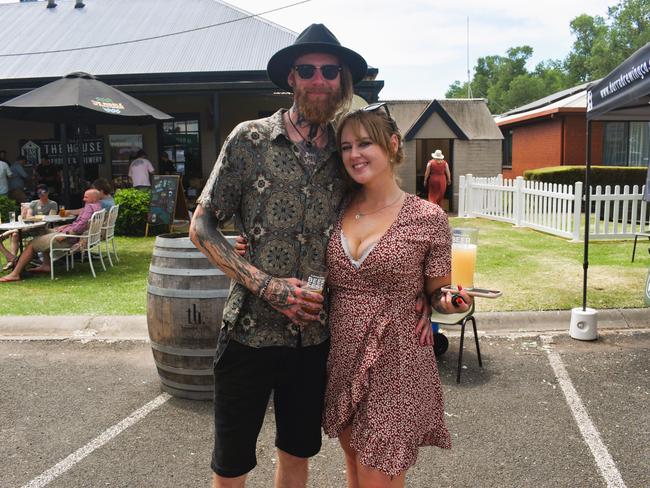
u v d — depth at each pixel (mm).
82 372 4797
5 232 8945
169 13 18734
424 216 2234
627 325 5809
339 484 3154
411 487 3082
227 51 16500
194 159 16516
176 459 3400
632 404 4043
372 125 2184
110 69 15867
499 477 3166
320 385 2383
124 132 16422
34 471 3273
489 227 12797
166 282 4051
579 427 3719
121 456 3438
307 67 2229
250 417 2338
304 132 2279
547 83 72750
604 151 18375
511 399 4164
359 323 2225
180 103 16344
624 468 3229
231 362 2301
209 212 2262
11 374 4754
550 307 6113
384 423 2162
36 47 17391
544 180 17031
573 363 4852
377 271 2193
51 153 15797
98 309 6355
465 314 4496
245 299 2262
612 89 4984
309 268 2262
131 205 12055
